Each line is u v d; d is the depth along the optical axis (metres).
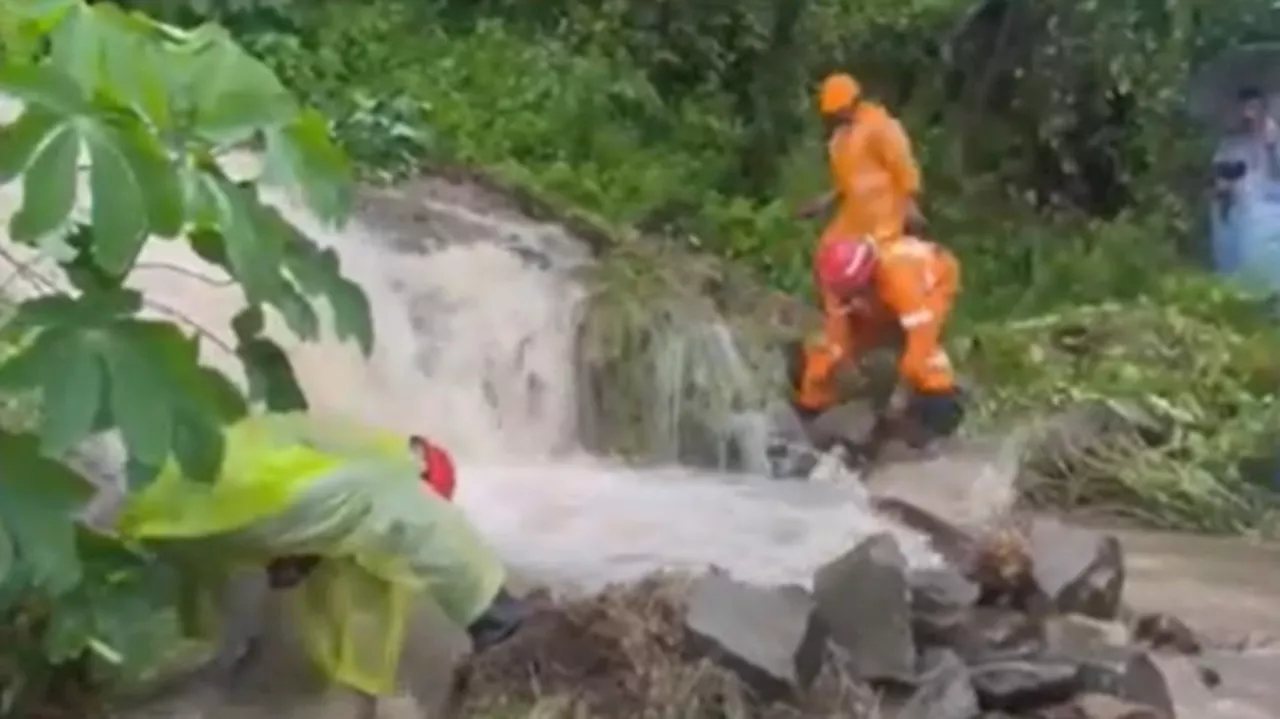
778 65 11.84
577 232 8.94
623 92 11.35
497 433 7.54
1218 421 8.73
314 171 3.73
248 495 3.59
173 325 3.49
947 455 7.80
